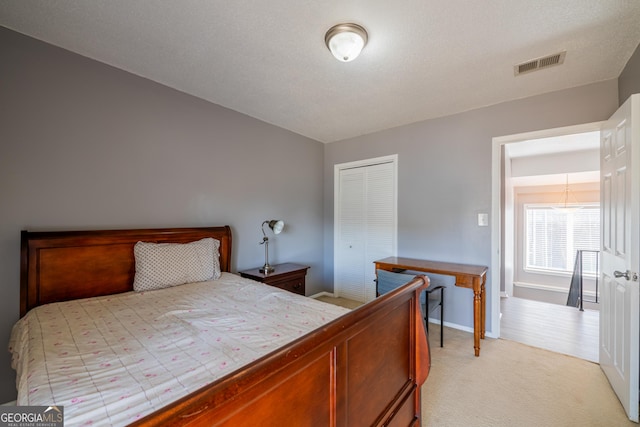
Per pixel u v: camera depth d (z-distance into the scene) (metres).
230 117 2.90
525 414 1.66
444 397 1.82
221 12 1.52
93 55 1.98
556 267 6.06
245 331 1.33
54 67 1.87
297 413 0.79
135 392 0.86
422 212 3.17
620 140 1.75
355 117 3.10
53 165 1.87
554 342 2.60
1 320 1.69
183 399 0.53
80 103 1.97
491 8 1.45
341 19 1.55
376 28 1.61
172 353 1.12
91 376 0.95
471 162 2.83
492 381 1.98
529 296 6.21
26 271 1.72
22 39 1.75
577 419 1.61
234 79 2.28
